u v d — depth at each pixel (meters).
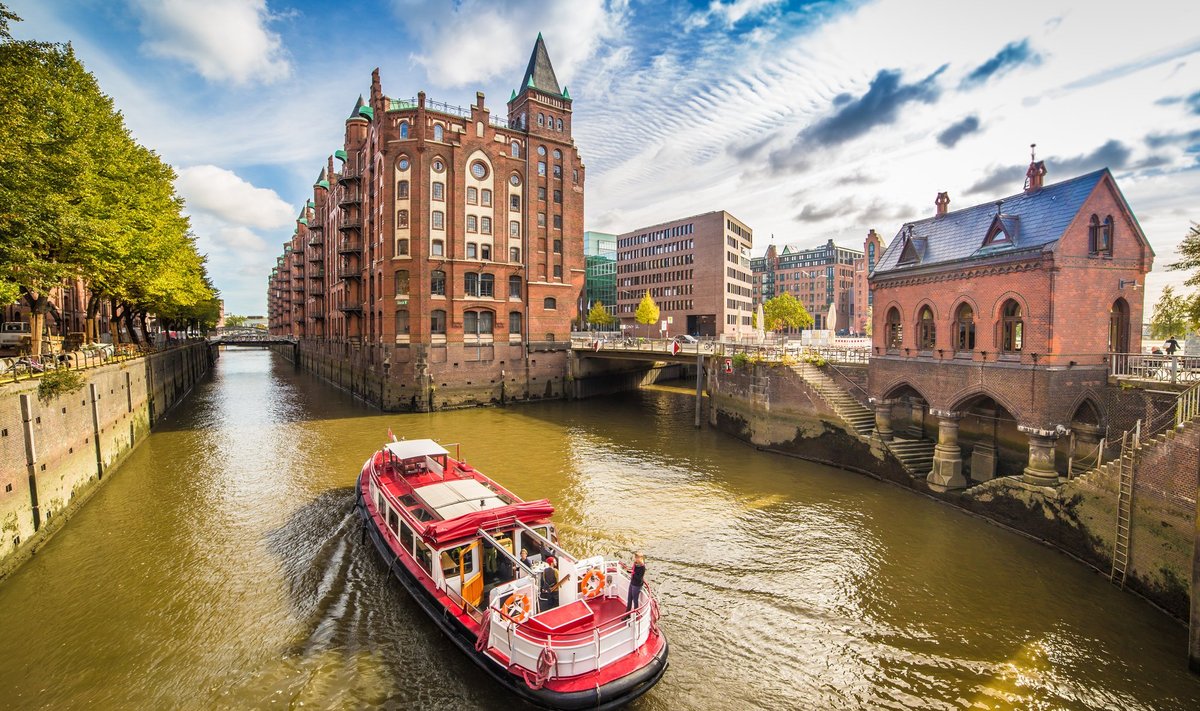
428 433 36.94
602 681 10.78
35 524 18.25
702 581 16.41
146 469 27.88
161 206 35.59
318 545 18.89
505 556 14.47
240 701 11.50
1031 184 21.98
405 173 46.88
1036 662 12.62
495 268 49.84
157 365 41.88
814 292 142.25
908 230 26.66
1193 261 19.72
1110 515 16.22
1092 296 19.41
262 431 37.56
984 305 21.30
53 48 23.23
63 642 13.46
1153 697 11.48
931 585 16.05
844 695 11.70
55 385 19.98
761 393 32.34
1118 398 19.28
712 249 95.06
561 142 54.22
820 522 20.70
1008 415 22.77
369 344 53.34
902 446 25.69
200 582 16.38
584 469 27.95
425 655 12.95
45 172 20.50
